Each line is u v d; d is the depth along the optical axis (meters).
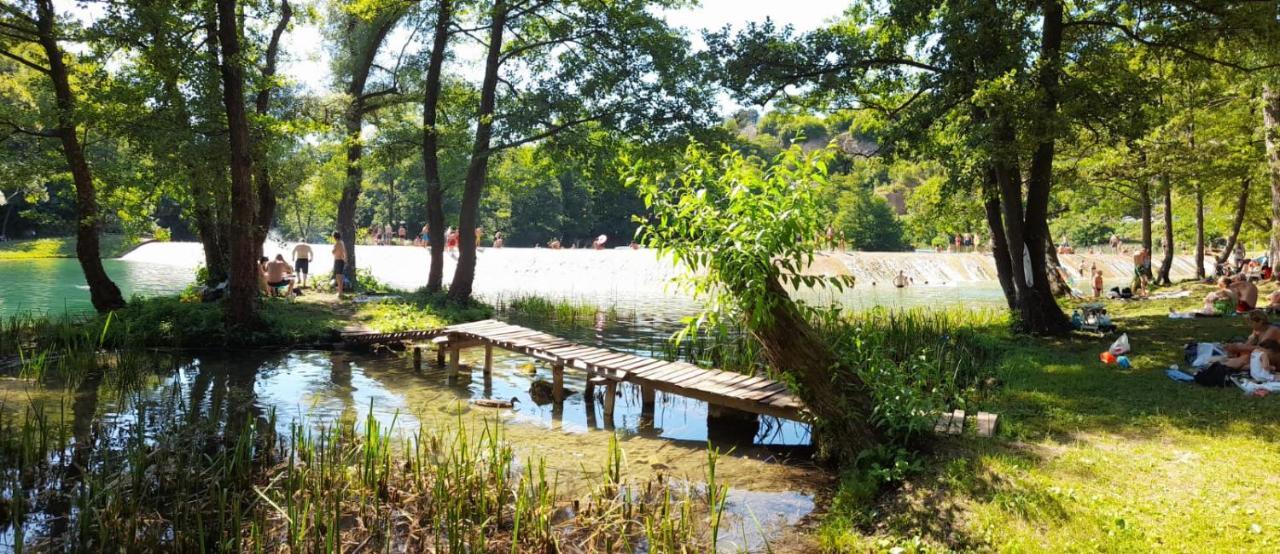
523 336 12.62
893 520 5.96
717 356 12.91
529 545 5.74
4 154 16.80
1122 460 6.74
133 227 20.66
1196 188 24.42
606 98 21.53
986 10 13.80
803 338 7.34
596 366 10.37
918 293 31.72
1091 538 5.24
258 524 5.95
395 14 22.78
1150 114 14.36
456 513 6.02
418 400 10.80
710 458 6.29
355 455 7.73
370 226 71.62
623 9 21.12
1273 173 20.20
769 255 6.53
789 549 5.75
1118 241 53.78
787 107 19.03
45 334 14.51
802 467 7.79
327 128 19.92
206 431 8.69
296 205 30.73
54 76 15.70
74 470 7.25
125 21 14.56
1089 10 16.62
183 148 15.63
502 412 10.23
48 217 24.33
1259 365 9.51
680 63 20.84
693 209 6.93
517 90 23.11
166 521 6.03
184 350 14.50
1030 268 15.23
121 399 10.33
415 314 18.28
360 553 5.56
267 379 12.04
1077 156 22.48
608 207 74.69
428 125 22.41
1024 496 5.95
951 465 6.71
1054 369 11.12
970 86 14.62
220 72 15.34
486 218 69.00
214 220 18.83
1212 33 14.85
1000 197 16.56
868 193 64.88
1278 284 20.48
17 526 5.29
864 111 19.28
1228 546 5.00
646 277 33.22
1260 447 6.93
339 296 21.47
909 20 15.54
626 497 6.48
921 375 8.55
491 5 22.59
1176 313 16.92
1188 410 8.38
